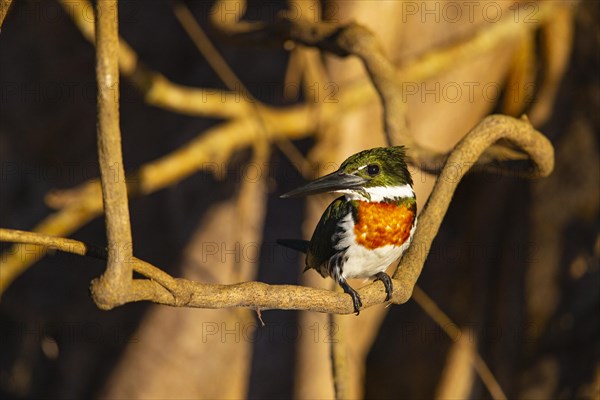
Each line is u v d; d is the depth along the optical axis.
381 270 7.41
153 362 13.38
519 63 13.34
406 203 7.13
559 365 14.16
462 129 12.70
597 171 14.06
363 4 11.62
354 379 13.20
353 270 7.36
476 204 15.40
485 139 6.93
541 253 14.48
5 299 15.30
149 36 14.26
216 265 12.73
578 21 13.52
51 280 15.31
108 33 4.38
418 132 12.42
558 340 14.21
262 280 12.32
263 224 12.41
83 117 15.31
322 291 5.23
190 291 4.61
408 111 12.41
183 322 13.27
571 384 13.98
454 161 6.70
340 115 11.20
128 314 14.02
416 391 16.06
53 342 14.76
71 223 10.61
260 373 12.53
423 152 7.75
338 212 7.24
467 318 15.61
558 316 14.24
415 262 6.12
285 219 12.34
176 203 13.10
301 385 12.44
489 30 11.55
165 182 10.75
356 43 8.23
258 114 10.84
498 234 15.30
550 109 13.91
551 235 14.35
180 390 13.10
